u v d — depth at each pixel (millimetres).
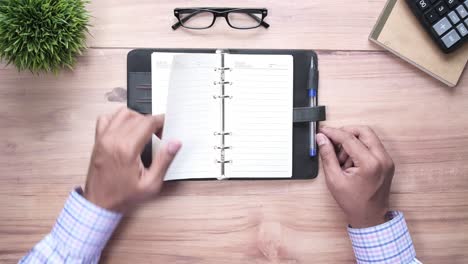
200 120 748
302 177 780
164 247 774
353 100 788
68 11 671
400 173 796
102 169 656
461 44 745
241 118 760
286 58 766
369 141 742
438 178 799
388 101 791
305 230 787
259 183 781
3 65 753
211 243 779
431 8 739
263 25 770
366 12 783
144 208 771
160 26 766
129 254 771
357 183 711
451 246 799
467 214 802
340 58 785
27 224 766
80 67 760
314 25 780
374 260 730
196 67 738
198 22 770
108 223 683
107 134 655
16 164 762
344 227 787
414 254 745
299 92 779
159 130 727
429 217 799
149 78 753
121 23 761
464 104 795
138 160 662
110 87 765
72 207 679
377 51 788
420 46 766
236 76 756
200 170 755
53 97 761
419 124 794
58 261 678
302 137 780
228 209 779
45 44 665
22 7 640
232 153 761
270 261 783
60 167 766
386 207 734
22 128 761
